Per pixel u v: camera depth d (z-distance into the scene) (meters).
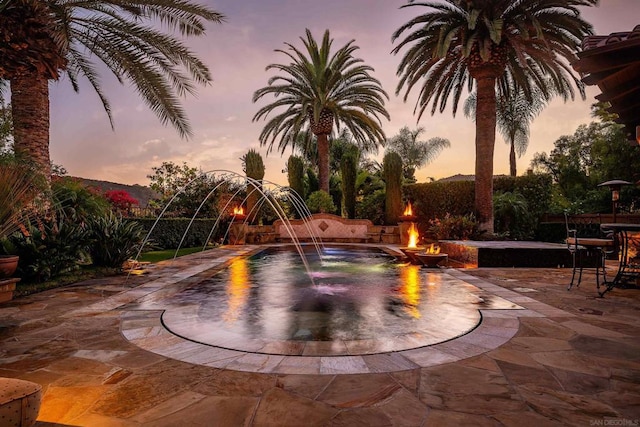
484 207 13.89
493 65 13.50
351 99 20.02
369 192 21.48
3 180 5.64
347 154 19.88
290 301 5.12
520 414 2.12
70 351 3.17
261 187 18.42
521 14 12.61
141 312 4.52
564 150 27.42
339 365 2.85
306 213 19.30
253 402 2.27
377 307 4.75
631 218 10.77
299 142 24.88
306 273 7.86
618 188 9.01
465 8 13.12
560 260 8.62
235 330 3.78
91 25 8.52
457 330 3.75
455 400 2.29
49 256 6.42
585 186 23.34
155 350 3.19
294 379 2.61
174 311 4.57
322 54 19.69
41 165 7.54
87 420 2.06
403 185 19.38
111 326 3.92
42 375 2.67
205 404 2.25
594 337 3.52
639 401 2.28
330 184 23.66
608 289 5.53
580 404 2.24
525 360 2.96
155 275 7.61
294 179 19.59
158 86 9.02
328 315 4.36
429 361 2.94
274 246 15.51
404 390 2.43
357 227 17.77
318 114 18.27
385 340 3.45
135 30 8.67
